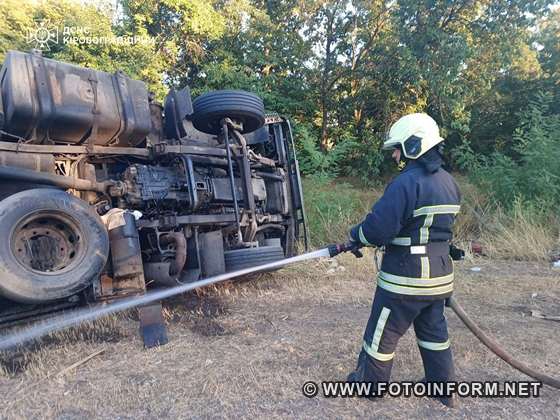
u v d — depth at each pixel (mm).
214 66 12781
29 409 2826
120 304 3949
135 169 4867
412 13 12062
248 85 12844
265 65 13945
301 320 4488
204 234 5066
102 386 3104
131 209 4879
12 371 3355
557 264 6859
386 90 13352
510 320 4406
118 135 4770
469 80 13031
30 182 4184
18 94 4062
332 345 3795
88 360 3541
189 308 4895
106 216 4414
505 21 12406
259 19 13625
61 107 4281
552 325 4270
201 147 5227
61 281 3740
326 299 5203
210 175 5602
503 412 2738
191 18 12906
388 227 2531
